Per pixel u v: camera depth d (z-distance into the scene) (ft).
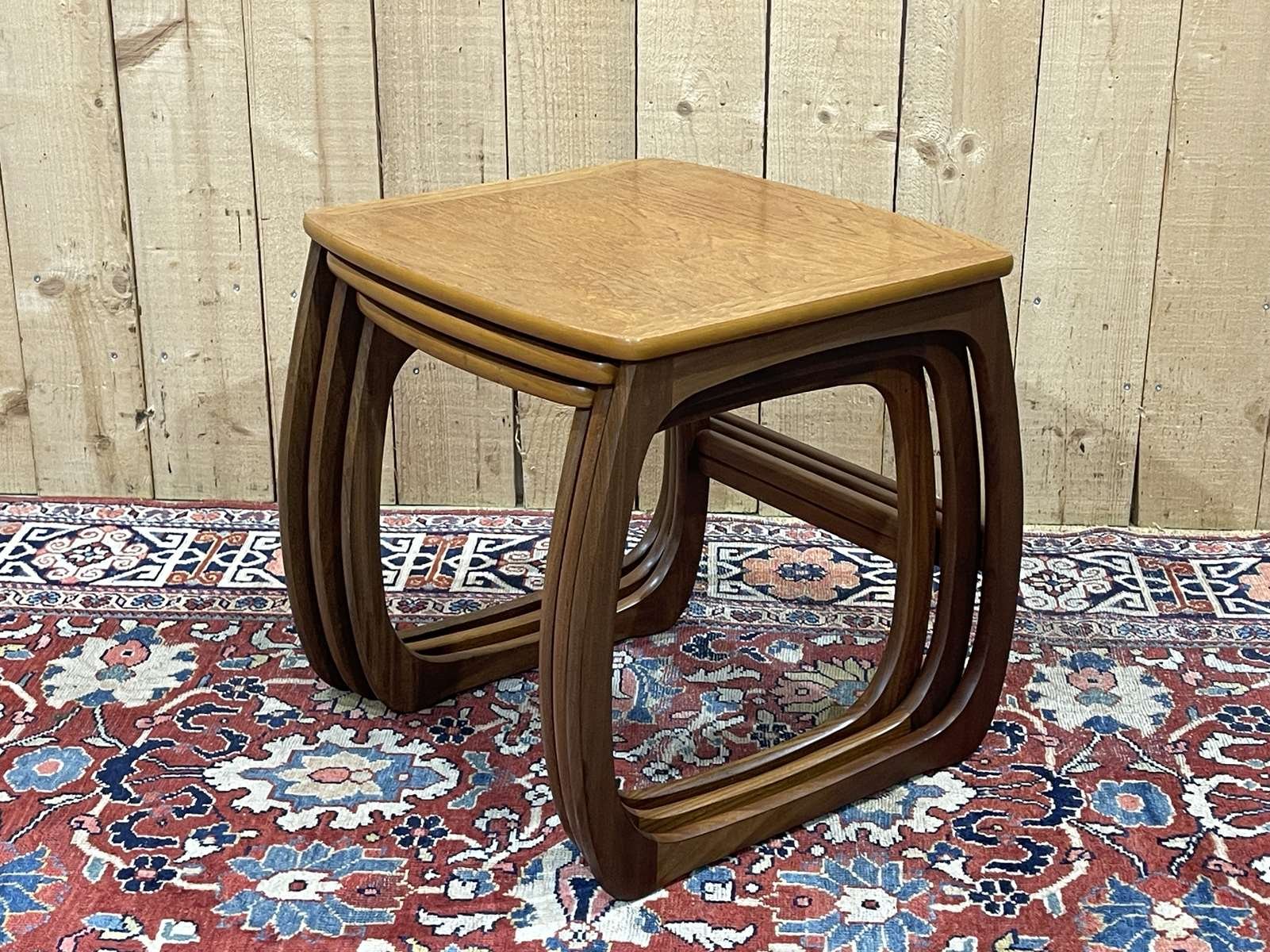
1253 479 6.02
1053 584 5.58
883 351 4.00
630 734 4.69
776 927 3.85
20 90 5.62
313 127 5.68
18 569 5.58
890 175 5.70
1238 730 4.70
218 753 4.53
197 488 6.26
